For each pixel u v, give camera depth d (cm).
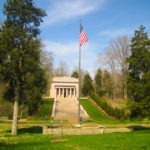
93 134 2894
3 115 5784
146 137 2339
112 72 9775
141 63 3186
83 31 3838
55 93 9812
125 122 4969
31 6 3319
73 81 10031
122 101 8725
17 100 3250
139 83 3186
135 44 3216
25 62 3138
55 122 4991
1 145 2100
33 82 3189
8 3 3266
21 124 4619
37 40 3309
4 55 3144
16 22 3288
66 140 2331
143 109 3128
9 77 3222
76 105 7356
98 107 7138
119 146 1916
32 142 2308
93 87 11262
